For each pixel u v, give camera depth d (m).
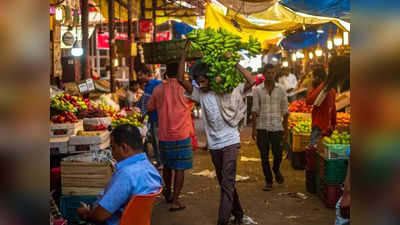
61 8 10.30
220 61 4.80
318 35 19.39
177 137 5.93
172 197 6.50
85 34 11.59
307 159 7.04
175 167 5.99
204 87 4.95
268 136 7.03
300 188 7.23
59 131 5.76
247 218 5.56
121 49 13.03
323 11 9.83
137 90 10.66
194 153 10.70
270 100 6.93
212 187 7.32
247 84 5.03
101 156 5.16
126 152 3.14
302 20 12.68
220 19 15.16
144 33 15.27
